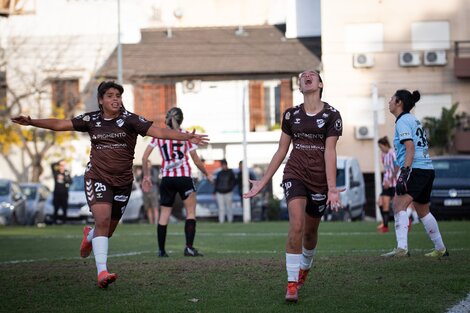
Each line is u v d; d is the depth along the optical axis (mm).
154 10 79062
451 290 13508
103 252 13875
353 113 69812
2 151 67438
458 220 42312
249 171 54500
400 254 18062
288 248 12633
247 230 35688
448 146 67500
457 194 42406
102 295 13352
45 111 67688
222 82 70062
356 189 50062
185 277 14914
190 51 71438
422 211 18250
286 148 13070
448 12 69625
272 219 52781
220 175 48562
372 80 69688
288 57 70312
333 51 69625
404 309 11992
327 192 12812
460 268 15711
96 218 13898
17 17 70625
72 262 17781
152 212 49156
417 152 18047
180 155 20906
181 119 21219
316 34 73438
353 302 12562
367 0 69500
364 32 69812
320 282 14336
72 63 70625
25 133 65625
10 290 13891
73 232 36875
